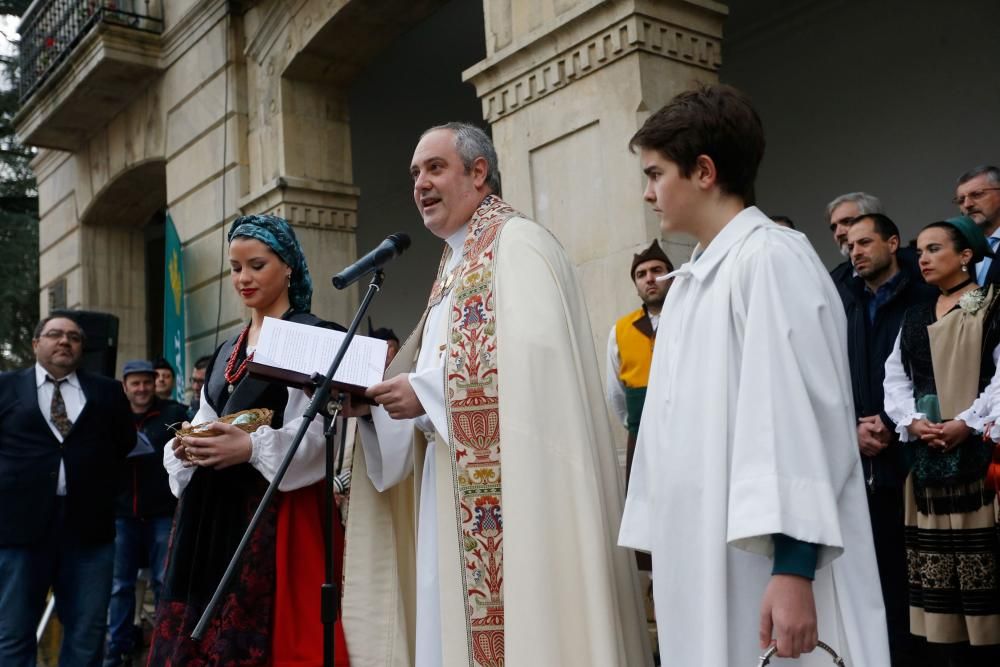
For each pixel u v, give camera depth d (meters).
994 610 2.75
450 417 2.22
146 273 11.61
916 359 3.04
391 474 2.50
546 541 2.04
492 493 2.16
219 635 2.43
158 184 9.67
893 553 3.11
